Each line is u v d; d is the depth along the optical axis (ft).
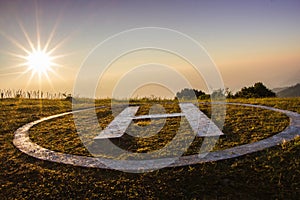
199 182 9.00
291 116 16.10
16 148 12.91
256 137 12.65
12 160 11.46
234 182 8.91
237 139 12.60
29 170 10.40
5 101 28.48
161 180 9.21
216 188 8.68
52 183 9.39
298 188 8.38
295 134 12.71
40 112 21.85
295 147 10.91
